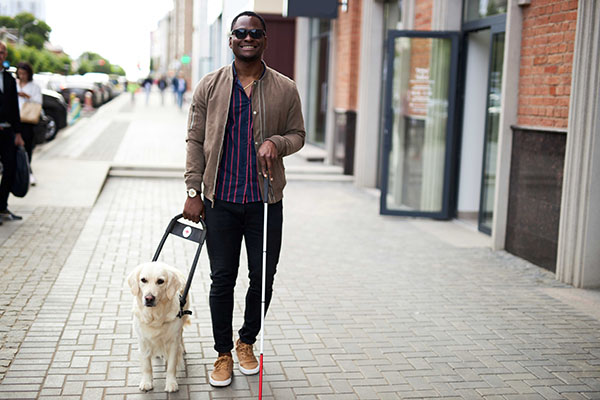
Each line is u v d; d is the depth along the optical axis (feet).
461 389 12.83
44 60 133.49
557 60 21.26
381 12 38.17
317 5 32.04
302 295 18.43
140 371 12.99
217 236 12.55
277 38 61.77
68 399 11.71
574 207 19.94
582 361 14.39
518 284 20.25
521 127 23.20
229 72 12.26
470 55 30.53
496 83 27.55
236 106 12.24
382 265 22.09
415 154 31.27
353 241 25.63
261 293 12.94
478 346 15.07
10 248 21.58
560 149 21.06
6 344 13.89
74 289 17.76
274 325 15.96
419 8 32.78
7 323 15.06
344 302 17.94
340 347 14.73
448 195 30.71
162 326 11.78
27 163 24.82
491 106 27.76
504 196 24.34
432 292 19.17
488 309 17.76
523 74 23.36
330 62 47.37
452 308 17.76
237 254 12.82
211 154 12.23
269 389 12.53
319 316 16.72
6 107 23.72
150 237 24.34
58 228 24.88
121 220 27.04
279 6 39.81
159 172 40.45
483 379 13.32
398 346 14.92
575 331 16.24
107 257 21.24
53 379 12.44
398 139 31.04
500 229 24.57
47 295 17.15
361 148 39.22
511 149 24.03
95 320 15.53
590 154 19.35
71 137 57.16
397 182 31.32
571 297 19.03
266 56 62.03
